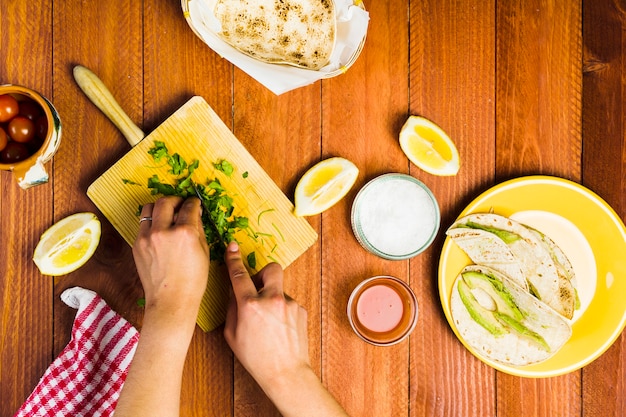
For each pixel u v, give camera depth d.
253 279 0.82
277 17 0.81
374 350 0.87
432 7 0.88
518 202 0.86
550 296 0.85
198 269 0.75
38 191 0.83
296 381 0.77
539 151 0.89
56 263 0.81
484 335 0.85
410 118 0.85
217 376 0.85
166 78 0.85
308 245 0.85
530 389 0.89
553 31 0.89
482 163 0.89
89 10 0.84
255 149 0.86
